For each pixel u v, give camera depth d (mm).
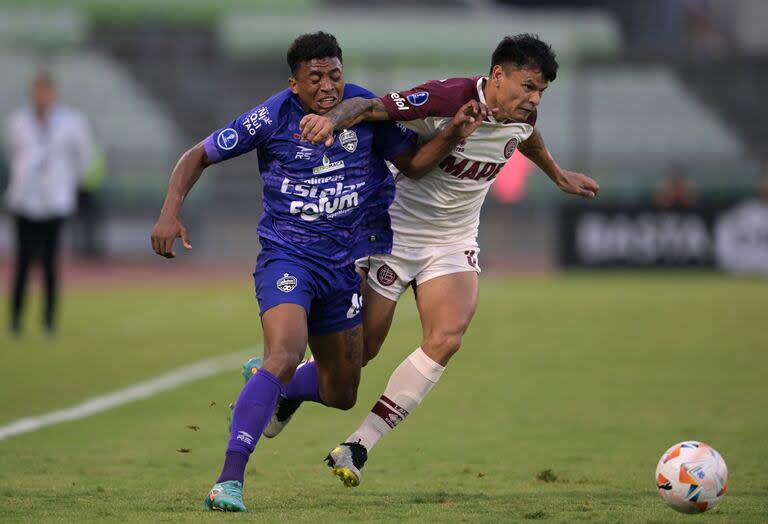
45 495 18297
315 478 20719
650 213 83750
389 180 19734
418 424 27453
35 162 45031
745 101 117750
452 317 19234
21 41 117938
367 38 119938
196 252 99000
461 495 18469
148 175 104375
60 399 31234
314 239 18391
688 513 16016
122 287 76562
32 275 85375
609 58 118125
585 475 20781
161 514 16234
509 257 100125
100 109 113875
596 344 44094
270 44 117125
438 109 18828
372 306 20594
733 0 128250
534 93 18797
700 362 38750
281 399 20578
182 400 31188
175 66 116625
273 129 18359
